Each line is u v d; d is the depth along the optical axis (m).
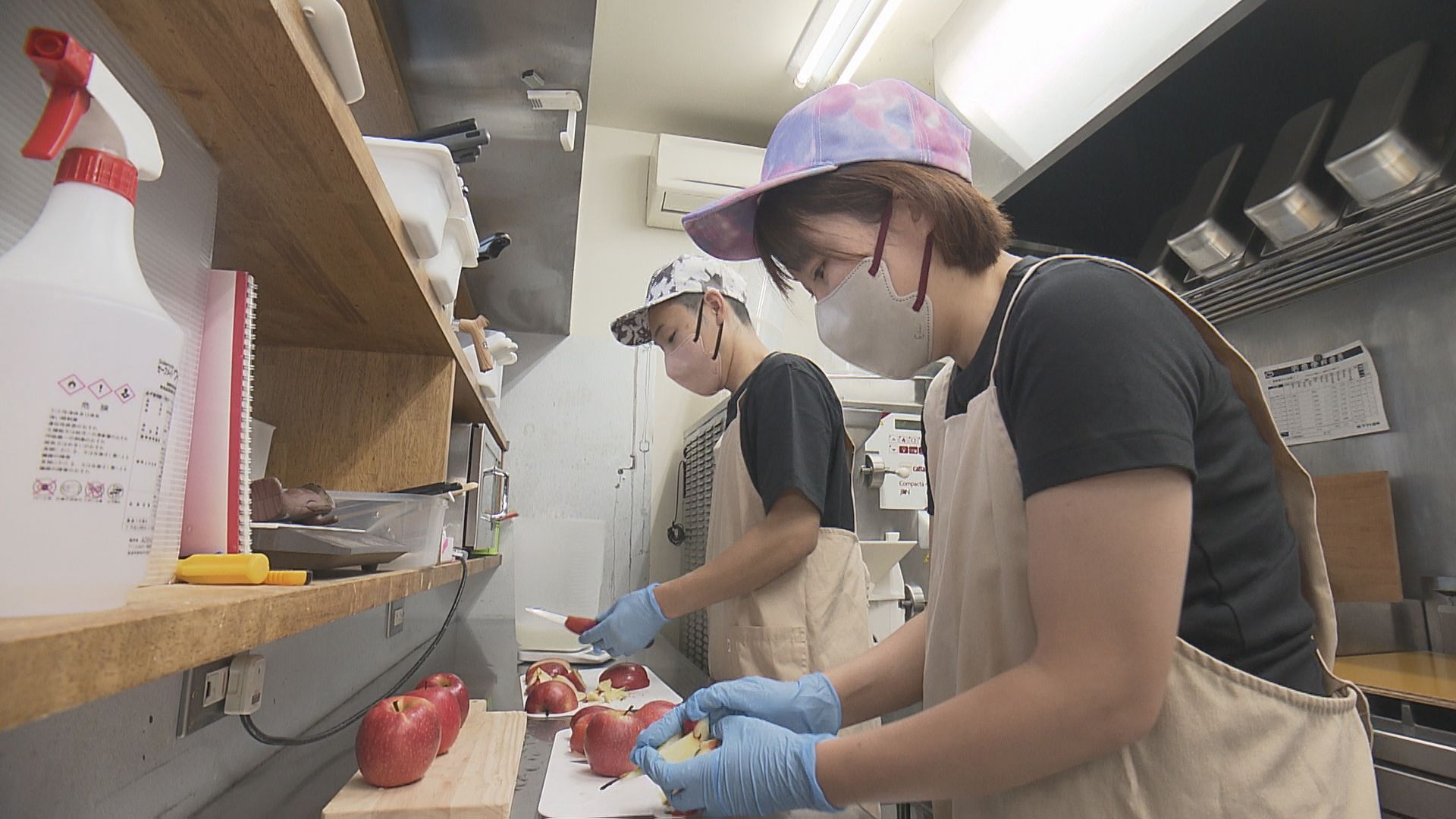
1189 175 1.96
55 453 0.32
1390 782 1.19
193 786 0.81
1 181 0.41
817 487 1.35
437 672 1.69
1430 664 1.53
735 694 0.90
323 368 1.29
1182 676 0.61
